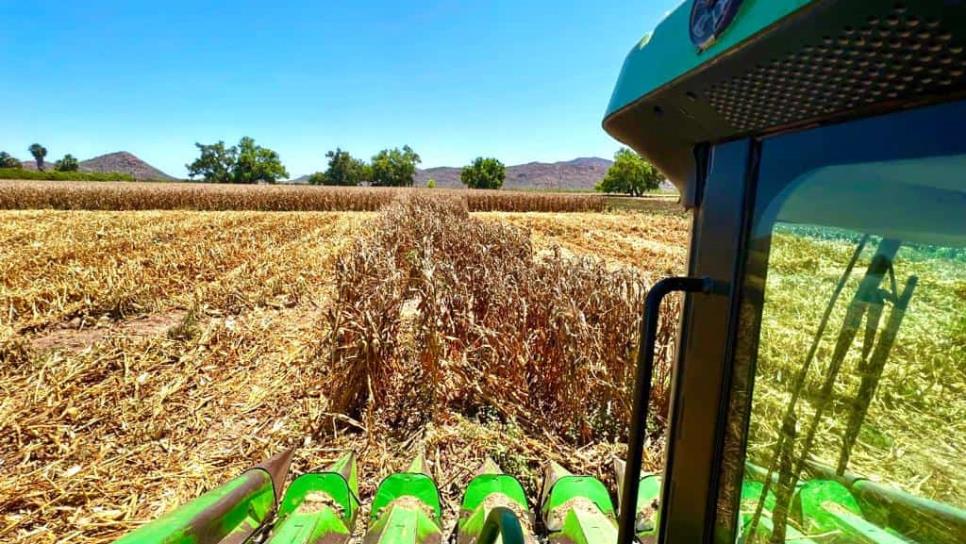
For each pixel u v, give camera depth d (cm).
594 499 233
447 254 668
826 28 51
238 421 376
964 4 40
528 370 404
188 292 753
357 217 2205
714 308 88
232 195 2800
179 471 312
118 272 808
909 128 57
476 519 221
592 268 488
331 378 378
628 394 360
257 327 600
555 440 347
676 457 99
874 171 63
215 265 927
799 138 72
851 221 68
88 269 828
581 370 348
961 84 51
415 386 410
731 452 86
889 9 45
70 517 269
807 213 73
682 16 77
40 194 2466
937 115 54
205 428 365
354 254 609
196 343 529
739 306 84
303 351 511
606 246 1470
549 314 392
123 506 279
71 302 680
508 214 2898
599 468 319
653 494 236
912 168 58
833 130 67
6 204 2400
